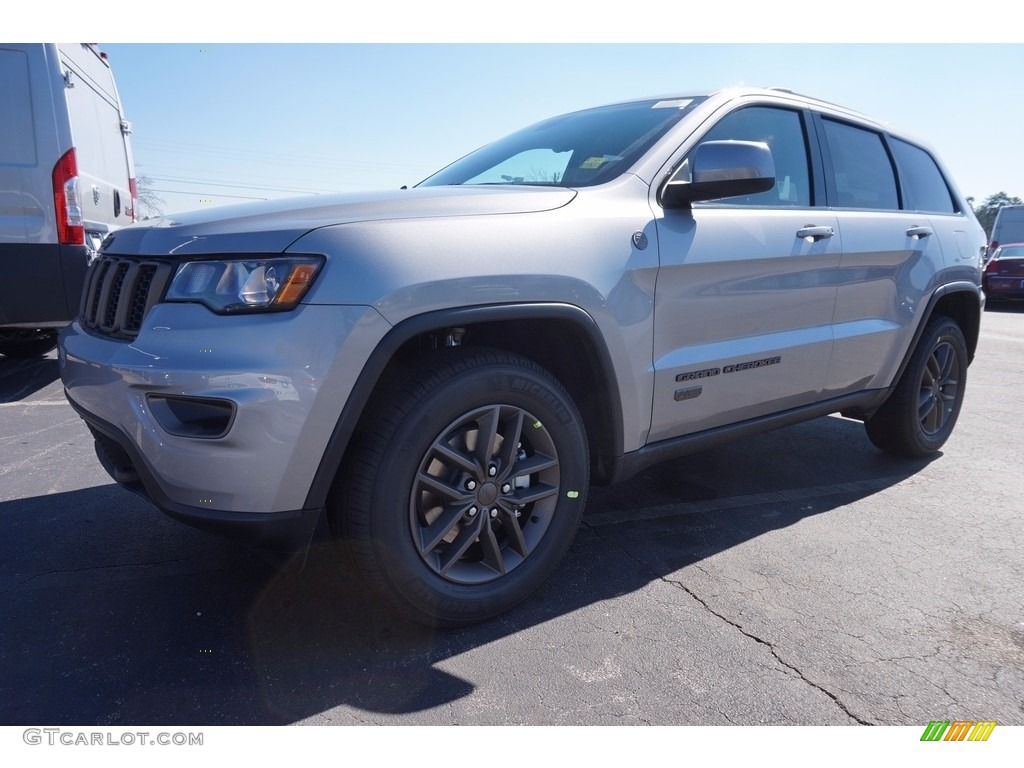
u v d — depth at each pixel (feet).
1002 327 39.70
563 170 9.80
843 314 11.66
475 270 7.23
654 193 9.12
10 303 17.57
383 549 7.18
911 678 7.29
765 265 10.07
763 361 10.25
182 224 7.50
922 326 13.29
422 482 7.40
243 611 8.29
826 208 11.55
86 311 8.69
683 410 9.46
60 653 7.47
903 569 9.62
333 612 8.30
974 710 6.82
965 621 8.36
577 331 8.09
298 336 6.52
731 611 8.49
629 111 10.79
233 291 6.70
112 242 8.46
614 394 8.56
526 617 8.31
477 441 7.77
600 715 6.69
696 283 9.26
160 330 6.93
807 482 13.03
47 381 20.03
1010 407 19.54
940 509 11.80
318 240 6.75
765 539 10.52
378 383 7.45
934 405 14.25
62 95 17.76
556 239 7.91
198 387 6.50
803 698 6.96
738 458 14.38
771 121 11.09
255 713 6.63
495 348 7.83
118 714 6.58
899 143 13.88
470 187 9.52
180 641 7.70
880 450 15.08
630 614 8.39
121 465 7.97
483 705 6.79
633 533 10.66
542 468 8.21
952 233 14.12
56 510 11.05
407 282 6.86
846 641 7.91
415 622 7.78
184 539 10.08
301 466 6.67
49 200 17.65
